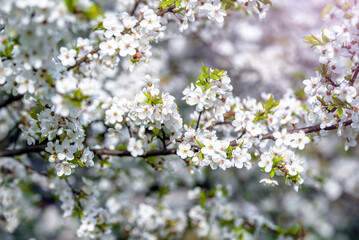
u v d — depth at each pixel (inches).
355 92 102.8
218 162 107.4
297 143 112.7
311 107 112.1
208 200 183.0
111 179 218.5
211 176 261.7
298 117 146.0
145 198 223.3
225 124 137.9
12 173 181.5
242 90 268.7
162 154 126.9
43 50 84.4
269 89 269.9
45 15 79.1
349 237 356.5
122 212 210.1
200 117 127.4
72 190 148.8
